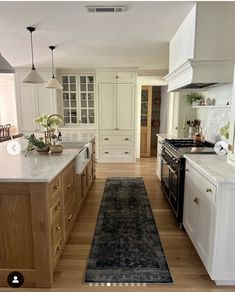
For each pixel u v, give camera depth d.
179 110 4.38
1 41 3.48
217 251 1.70
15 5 2.23
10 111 9.08
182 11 2.43
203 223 1.92
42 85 5.58
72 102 6.01
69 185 2.32
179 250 2.26
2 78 7.98
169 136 4.21
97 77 5.55
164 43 3.59
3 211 1.66
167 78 3.66
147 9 2.36
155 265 2.03
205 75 2.44
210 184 1.76
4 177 1.61
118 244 2.35
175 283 1.82
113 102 5.64
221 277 1.74
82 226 2.70
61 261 2.07
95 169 4.84
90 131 5.84
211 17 2.31
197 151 2.63
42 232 1.67
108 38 3.34
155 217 2.94
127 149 5.86
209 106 3.20
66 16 2.53
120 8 2.33
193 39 2.37
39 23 2.74
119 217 2.93
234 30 2.34
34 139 2.53
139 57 4.54
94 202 3.38
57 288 1.76
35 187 1.61
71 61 4.91
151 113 6.85
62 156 2.38
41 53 4.21
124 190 3.88
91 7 2.29
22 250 1.71
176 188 2.69
